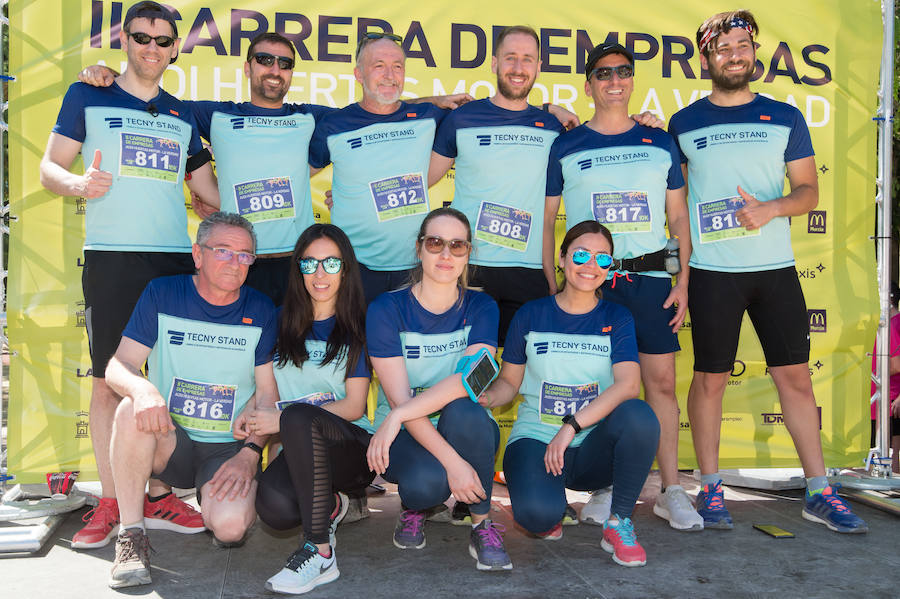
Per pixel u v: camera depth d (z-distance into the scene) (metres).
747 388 4.06
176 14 3.70
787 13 3.99
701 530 3.14
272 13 3.77
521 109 3.41
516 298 3.38
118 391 2.58
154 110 3.11
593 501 3.25
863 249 4.03
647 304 3.21
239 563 2.68
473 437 2.53
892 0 3.89
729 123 3.34
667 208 3.38
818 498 3.29
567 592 2.40
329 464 2.44
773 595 2.39
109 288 3.02
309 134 3.38
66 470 3.64
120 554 2.45
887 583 2.51
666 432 3.26
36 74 3.56
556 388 2.91
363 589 2.41
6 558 2.74
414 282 2.87
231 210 3.27
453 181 3.99
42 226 3.60
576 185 3.29
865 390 4.05
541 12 3.90
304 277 2.67
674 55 3.97
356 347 2.71
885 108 3.91
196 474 2.86
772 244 3.31
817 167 4.02
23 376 3.61
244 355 2.82
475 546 2.64
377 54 3.25
